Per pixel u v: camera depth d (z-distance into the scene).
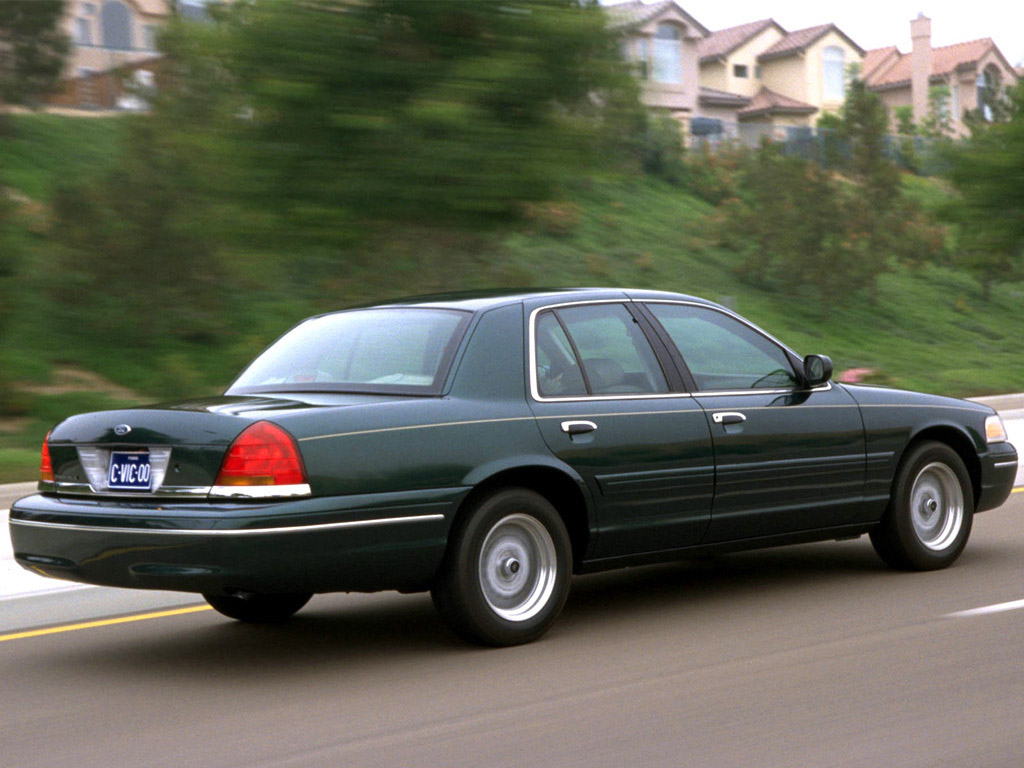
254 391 6.50
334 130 11.93
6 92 23.20
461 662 5.98
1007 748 4.48
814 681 5.43
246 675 5.93
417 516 5.80
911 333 31.45
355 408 5.82
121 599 7.62
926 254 33.44
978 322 33.91
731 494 6.90
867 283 31.22
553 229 29.97
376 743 4.78
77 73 28.80
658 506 6.62
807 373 7.40
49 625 7.27
